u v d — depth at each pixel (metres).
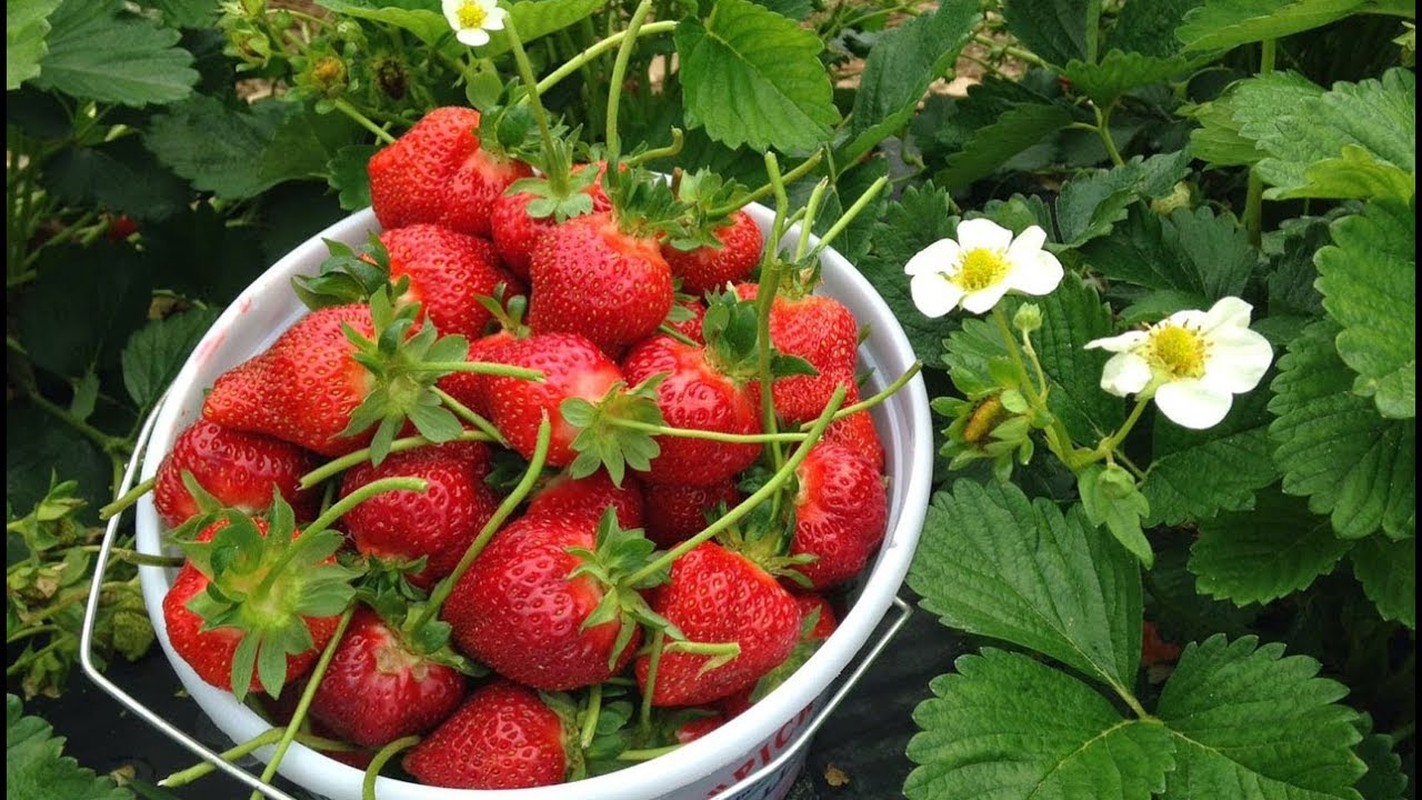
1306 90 0.40
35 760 0.35
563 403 0.32
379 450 0.32
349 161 0.50
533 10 0.44
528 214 0.36
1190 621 0.46
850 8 0.61
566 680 0.32
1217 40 0.42
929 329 0.46
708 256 0.38
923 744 0.35
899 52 0.52
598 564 0.31
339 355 0.33
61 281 0.56
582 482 0.34
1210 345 0.32
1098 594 0.38
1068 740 0.36
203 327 0.55
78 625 0.48
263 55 0.50
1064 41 0.56
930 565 0.38
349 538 0.34
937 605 0.37
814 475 0.35
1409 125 0.37
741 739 0.32
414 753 0.33
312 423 0.33
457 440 0.34
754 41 0.47
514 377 0.32
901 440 0.39
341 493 0.34
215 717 0.33
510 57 0.53
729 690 0.34
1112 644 0.38
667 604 0.33
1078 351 0.40
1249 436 0.39
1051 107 0.51
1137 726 0.37
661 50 0.55
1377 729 0.46
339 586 0.30
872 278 0.47
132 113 0.56
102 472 0.55
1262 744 0.35
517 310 0.36
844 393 0.32
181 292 0.59
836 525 0.35
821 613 0.36
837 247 0.48
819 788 0.48
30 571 0.46
